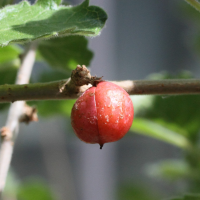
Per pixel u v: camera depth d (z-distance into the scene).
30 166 0.47
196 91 0.15
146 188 0.31
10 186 0.29
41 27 0.15
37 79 0.24
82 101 0.14
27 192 0.29
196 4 0.15
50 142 0.46
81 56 0.19
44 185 0.30
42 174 0.47
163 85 0.15
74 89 0.15
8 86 0.15
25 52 0.19
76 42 0.19
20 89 0.15
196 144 0.23
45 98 0.15
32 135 0.48
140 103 0.22
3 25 0.15
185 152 0.25
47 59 0.20
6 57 0.20
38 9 0.15
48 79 0.24
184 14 0.34
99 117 0.14
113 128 0.14
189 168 0.24
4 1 0.18
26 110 0.18
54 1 0.15
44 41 0.19
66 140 0.46
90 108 0.14
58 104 0.23
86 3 0.15
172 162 0.27
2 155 0.17
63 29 0.15
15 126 0.18
